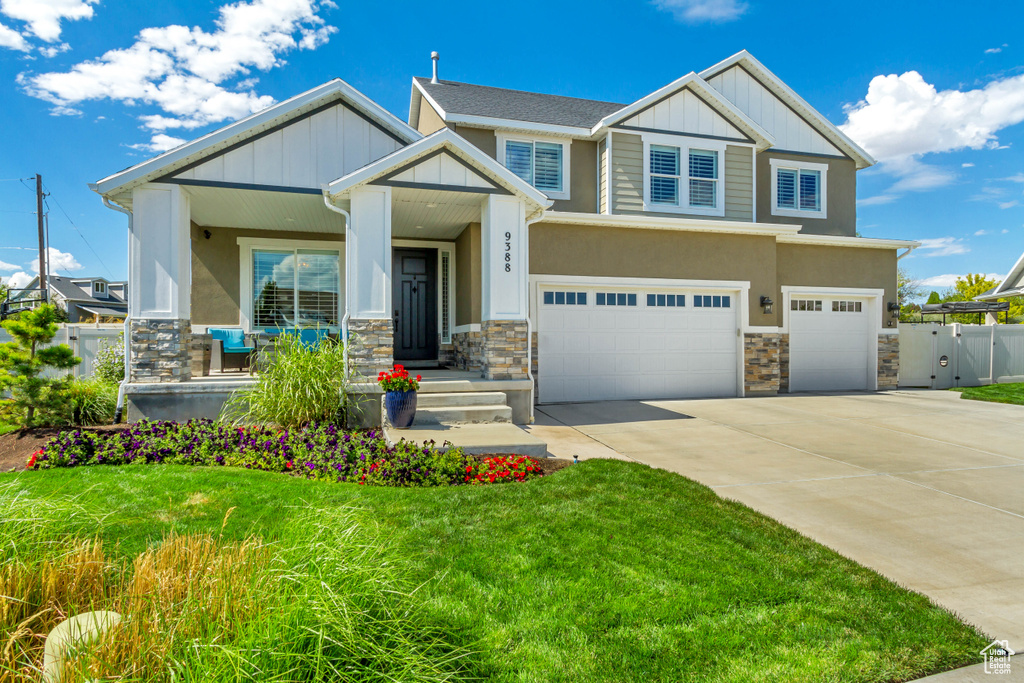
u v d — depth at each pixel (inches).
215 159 339.0
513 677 99.2
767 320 502.0
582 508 185.9
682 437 319.0
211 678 77.4
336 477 215.0
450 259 493.0
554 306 450.0
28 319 289.6
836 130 599.2
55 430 281.7
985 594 138.5
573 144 520.4
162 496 188.7
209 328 450.3
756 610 124.8
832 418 384.2
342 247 479.8
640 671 102.3
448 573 137.6
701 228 474.9
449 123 487.5
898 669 105.3
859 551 163.3
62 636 87.3
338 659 84.2
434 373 407.8
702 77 575.2
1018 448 295.4
